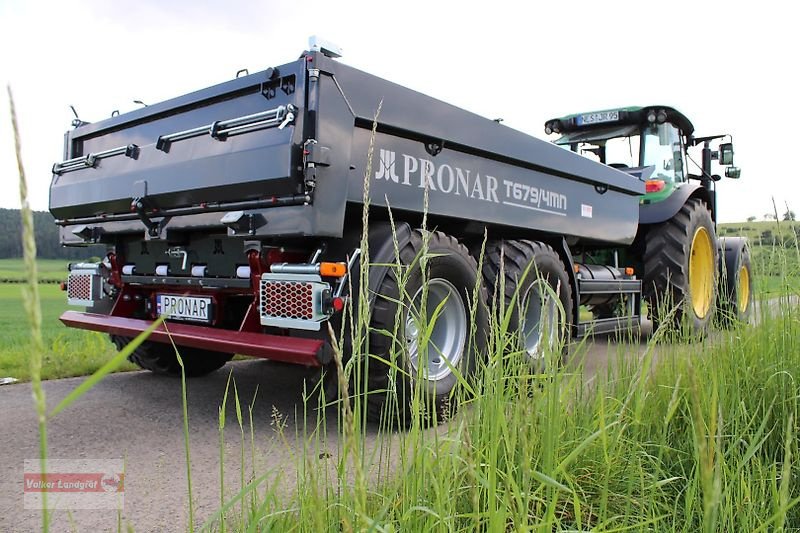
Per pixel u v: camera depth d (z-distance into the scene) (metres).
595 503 1.78
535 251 4.07
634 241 6.51
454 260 3.31
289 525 1.41
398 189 3.12
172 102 3.30
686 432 2.06
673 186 6.45
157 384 4.18
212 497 2.18
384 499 1.44
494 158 3.83
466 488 1.49
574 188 4.75
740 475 1.61
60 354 4.96
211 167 3.00
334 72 2.75
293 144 2.65
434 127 3.30
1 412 3.37
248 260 3.05
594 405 2.06
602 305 5.89
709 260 6.61
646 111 6.45
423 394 1.44
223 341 2.96
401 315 1.61
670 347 2.52
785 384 2.30
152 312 3.76
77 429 3.06
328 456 1.45
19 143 0.53
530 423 1.51
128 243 4.00
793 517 1.77
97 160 3.79
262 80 2.83
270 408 3.54
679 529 1.65
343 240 2.92
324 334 2.75
